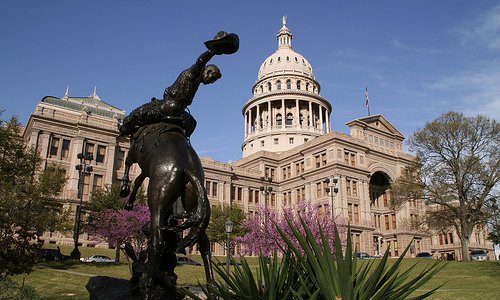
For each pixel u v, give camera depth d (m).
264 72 113.56
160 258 5.63
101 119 61.91
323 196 71.75
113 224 36.22
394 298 4.14
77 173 57.47
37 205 23.52
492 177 44.06
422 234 77.81
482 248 99.06
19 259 13.38
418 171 52.03
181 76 6.23
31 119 57.12
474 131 45.28
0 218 16.14
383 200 82.38
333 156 72.19
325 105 106.12
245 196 79.38
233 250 55.06
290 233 32.66
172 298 5.51
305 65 114.50
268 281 4.75
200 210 5.30
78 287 20.42
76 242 39.50
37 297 12.50
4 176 27.20
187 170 5.63
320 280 4.16
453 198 48.19
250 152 101.25
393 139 83.75
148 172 6.02
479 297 18.48
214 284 5.18
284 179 83.06
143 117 6.41
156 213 5.43
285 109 103.31
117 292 5.77
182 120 6.21
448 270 32.97
